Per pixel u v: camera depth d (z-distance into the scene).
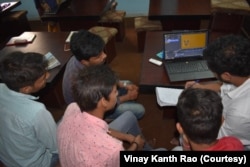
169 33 1.61
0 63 1.19
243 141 1.15
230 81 1.16
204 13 2.48
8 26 3.68
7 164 1.38
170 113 2.22
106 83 0.99
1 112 1.17
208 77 1.53
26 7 4.15
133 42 3.60
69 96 1.62
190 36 1.62
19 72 1.16
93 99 0.97
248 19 2.75
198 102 0.80
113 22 3.32
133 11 3.98
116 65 3.13
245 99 1.06
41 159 1.35
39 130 1.20
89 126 0.95
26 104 1.17
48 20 2.86
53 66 1.89
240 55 1.04
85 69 1.09
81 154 0.91
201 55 1.67
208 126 0.78
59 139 1.00
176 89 1.53
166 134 2.14
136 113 1.84
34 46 2.26
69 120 1.01
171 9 2.62
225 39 1.10
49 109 2.53
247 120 1.04
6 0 4.07
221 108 0.81
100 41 1.50
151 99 2.52
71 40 1.49
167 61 1.70
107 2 3.05
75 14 2.82
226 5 2.45
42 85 1.31
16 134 1.18
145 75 1.64
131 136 1.44
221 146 0.84
